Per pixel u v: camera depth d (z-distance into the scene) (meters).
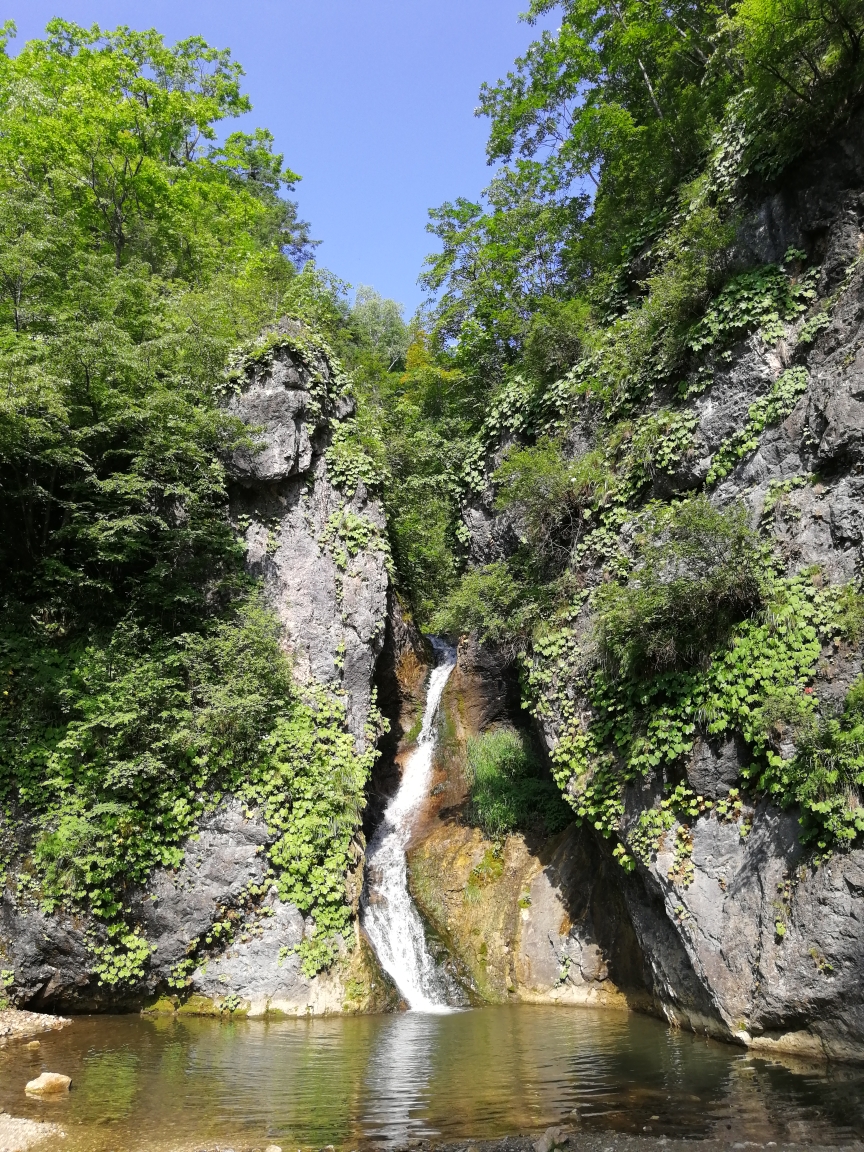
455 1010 11.73
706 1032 9.38
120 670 12.52
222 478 14.43
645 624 10.52
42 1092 7.40
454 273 24.98
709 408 11.80
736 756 9.50
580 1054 8.66
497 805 15.16
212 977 11.47
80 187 19.77
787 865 8.56
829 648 9.01
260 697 12.41
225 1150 5.97
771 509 10.30
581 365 15.14
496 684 17.75
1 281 13.77
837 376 10.05
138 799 11.82
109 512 13.44
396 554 19.55
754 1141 5.93
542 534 13.94
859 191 10.99
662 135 16.72
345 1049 9.07
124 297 14.91
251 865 11.88
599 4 21.73
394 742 18.16
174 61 21.41
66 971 11.09
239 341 15.50
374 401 24.42
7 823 11.42
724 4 17.69
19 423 12.00
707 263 12.32
